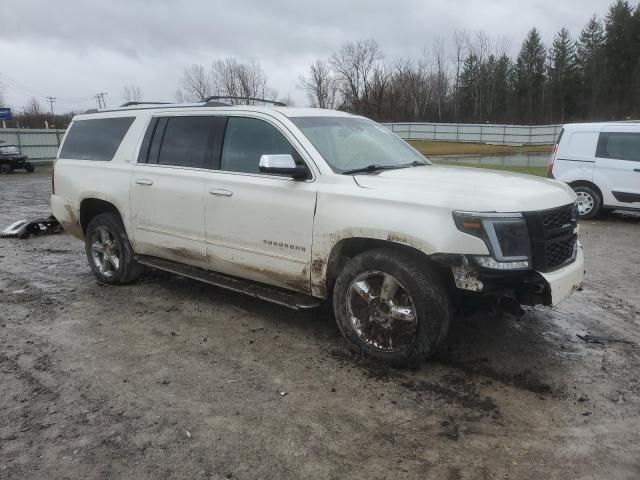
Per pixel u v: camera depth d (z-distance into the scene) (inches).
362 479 108.9
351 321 160.9
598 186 412.2
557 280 143.6
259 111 183.6
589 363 160.7
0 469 112.0
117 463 114.0
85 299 222.8
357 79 3004.4
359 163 175.3
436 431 125.3
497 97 3080.7
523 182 160.2
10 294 231.0
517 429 126.1
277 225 171.6
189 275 202.5
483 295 149.4
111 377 152.3
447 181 155.9
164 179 204.4
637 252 309.7
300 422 129.1
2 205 560.7
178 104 213.8
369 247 162.6
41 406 136.7
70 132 254.8
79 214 242.5
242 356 165.8
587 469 111.8
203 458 115.5
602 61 2997.0
